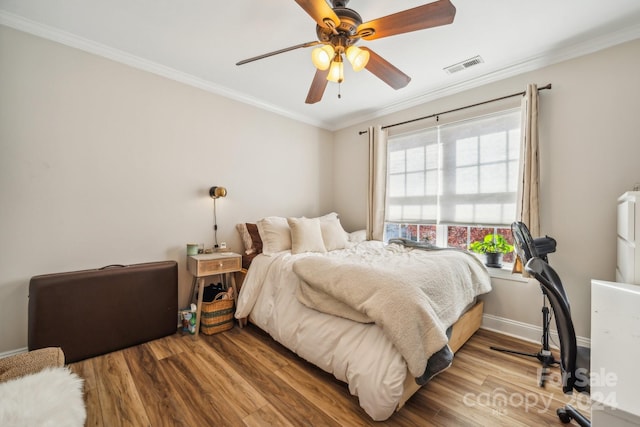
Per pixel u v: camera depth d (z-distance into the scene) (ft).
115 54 7.54
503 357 6.88
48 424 2.55
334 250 9.72
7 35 6.21
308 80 9.18
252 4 5.79
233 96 10.09
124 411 4.90
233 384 5.71
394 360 4.67
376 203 11.39
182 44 7.25
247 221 10.63
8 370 3.38
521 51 7.41
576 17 6.07
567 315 3.56
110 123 7.56
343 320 5.68
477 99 9.05
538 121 7.63
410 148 10.87
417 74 8.66
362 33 4.99
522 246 5.43
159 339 7.74
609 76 6.73
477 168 8.99
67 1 5.72
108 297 6.93
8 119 6.23
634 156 6.42
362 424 4.68
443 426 4.65
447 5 4.16
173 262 8.27
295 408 5.04
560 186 7.40
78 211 7.11
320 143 13.38
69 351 6.38
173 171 8.73
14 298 6.32
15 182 6.31
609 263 6.73
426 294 5.38
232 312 8.59
